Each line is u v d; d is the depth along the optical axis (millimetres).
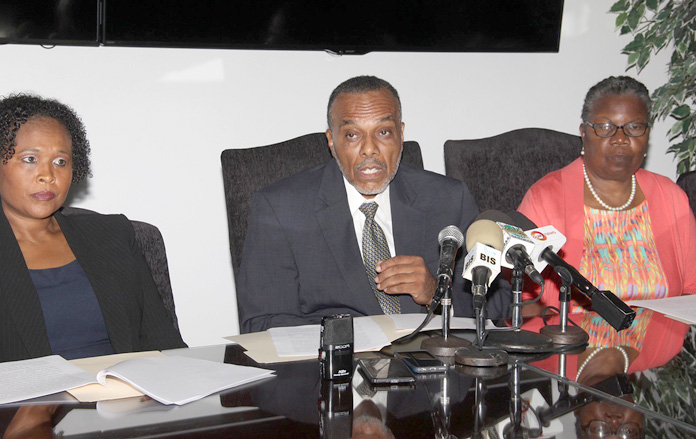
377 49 3361
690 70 3523
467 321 1842
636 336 1731
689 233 2479
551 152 2941
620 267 2402
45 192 1854
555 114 3748
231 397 1337
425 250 2227
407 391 1361
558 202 2486
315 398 1330
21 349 1789
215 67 3178
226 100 3209
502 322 1876
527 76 3674
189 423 1222
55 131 1881
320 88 3344
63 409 1283
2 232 1863
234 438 1165
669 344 1670
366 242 2184
